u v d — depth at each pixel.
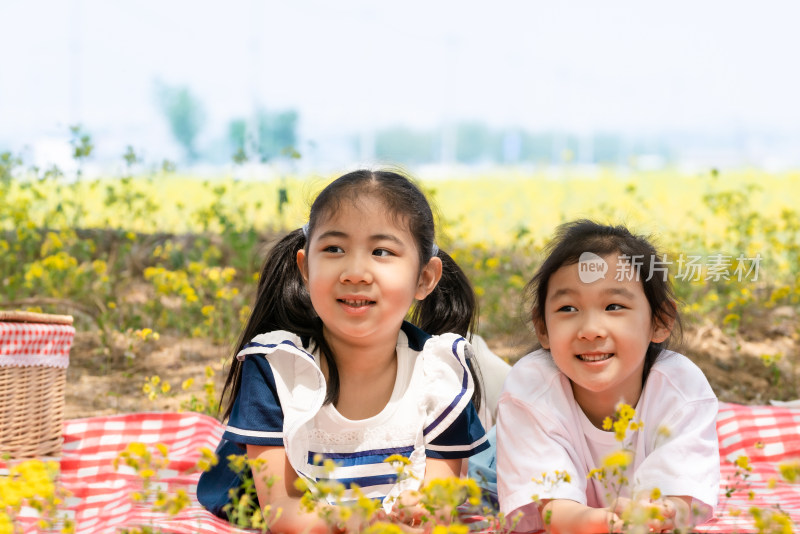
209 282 5.30
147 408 3.96
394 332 2.41
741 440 3.24
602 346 2.26
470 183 17.50
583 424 2.42
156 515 2.34
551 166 25.94
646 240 2.42
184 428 3.28
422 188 2.90
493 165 28.58
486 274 5.53
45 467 1.95
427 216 2.47
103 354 4.61
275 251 2.59
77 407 3.95
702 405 2.37
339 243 2.31
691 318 4.51
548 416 2.34
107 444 3.18
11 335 2.80
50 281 5.29
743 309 5.08
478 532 2.32
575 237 2.36
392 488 2.34
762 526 1.75
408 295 2.36
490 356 3.32
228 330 4.85
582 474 2.40
